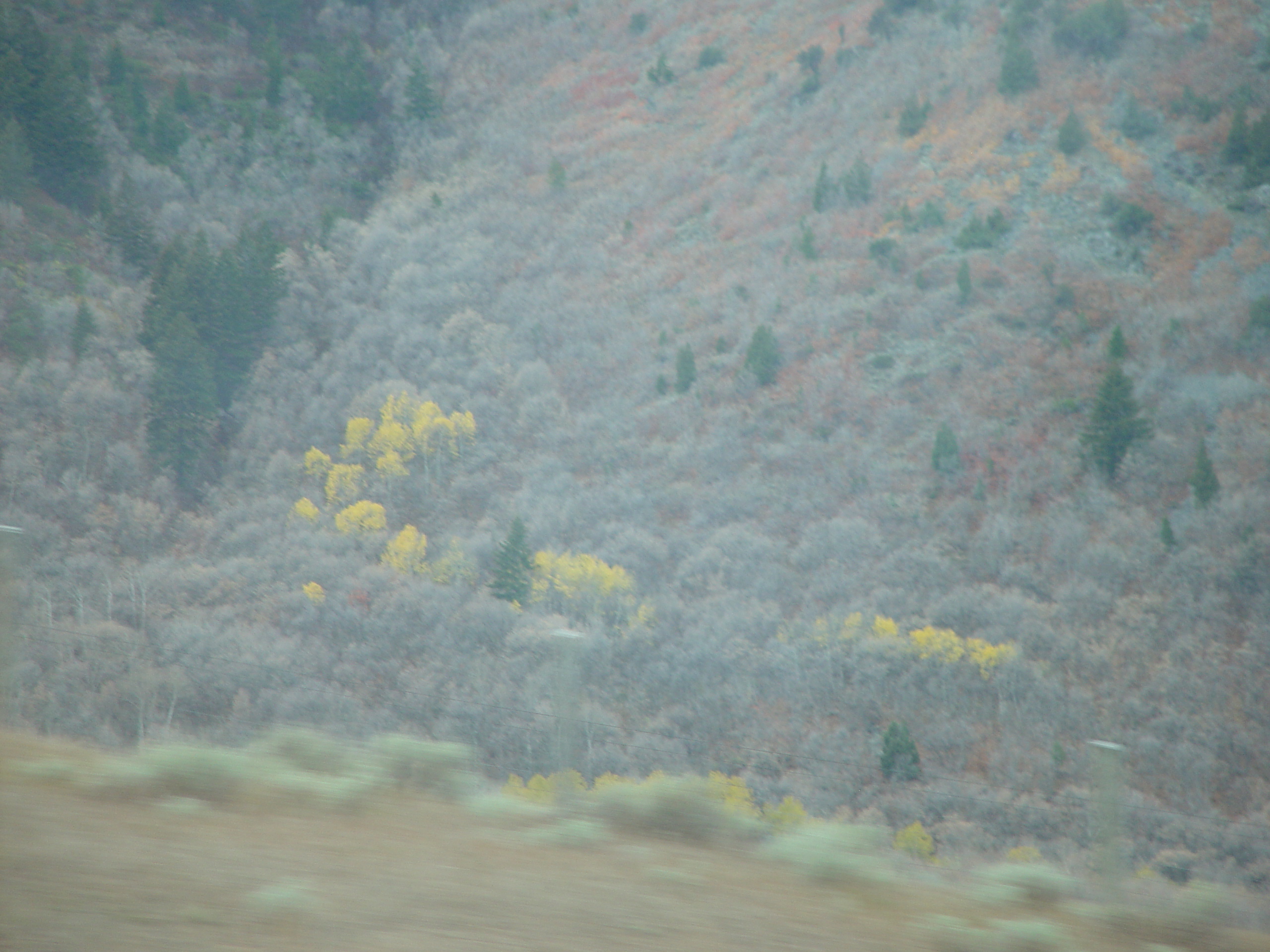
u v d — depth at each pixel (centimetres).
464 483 10731
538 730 4341
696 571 9119
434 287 14600
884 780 5394
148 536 8769
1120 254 12231
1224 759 6328
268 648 6912
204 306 11731
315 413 11788
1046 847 4319
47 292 11500
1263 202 12300
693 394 11812
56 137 13962
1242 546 8050
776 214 14825
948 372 11194
